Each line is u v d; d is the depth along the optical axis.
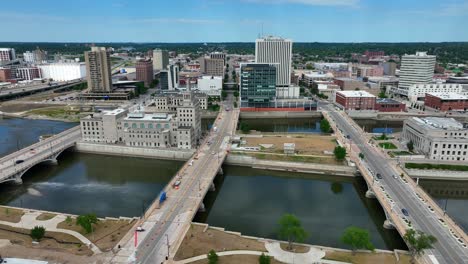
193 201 158.00
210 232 133.50
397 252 120.94
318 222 152.38
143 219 141.50
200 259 115.31
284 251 121.19
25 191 185.75
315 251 121.50
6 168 198.88
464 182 199.00
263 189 191.75
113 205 167.38
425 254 118.06
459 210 170.88
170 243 124.06
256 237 134.12
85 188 189.75
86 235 130.00
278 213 161.12
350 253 120.44
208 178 185.62
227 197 180.12
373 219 156.75
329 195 183.75
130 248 120.50
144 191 185.38
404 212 146.12
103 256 115.62
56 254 115.88
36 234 122.56
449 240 126.69
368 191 178.12
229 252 119.62
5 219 142.25
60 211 161.38
